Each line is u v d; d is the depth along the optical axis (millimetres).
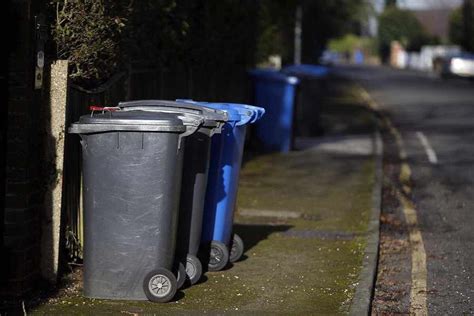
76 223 9367
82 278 8938
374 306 8719
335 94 46125
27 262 8234
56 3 8875
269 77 20766
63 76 8430
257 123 20953
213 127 8938
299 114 24781
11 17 7977
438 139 24406
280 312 8086
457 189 16203
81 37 8977
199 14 16484
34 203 8359
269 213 13594
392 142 24000
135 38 11648
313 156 20375
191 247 9039
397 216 13828
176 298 8477
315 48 60188
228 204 9727
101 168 8133
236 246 10148
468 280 9734
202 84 18094
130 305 8148
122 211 8148
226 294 8695
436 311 8508
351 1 64062
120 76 10781
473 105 36969
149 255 8188
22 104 8055
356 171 18094
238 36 20625
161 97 14195
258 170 18078
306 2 42844
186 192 8922
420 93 46750
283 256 10547
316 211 13773
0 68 7969
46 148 8492
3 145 8047
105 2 9211
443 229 12719
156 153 8094
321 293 8812
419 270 10242
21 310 7941
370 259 10305
